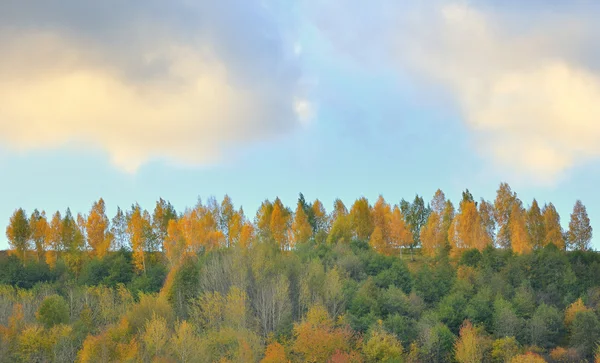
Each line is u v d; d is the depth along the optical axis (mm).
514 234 120625
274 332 78938
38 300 88000
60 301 80625
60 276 112125
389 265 105500
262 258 94438
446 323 83500
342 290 89875
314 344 71438
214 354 69000
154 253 121938
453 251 119875
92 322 82000
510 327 81000
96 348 66000
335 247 113812
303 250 113188
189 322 78625
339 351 69562
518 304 88375
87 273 104750
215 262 93250
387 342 72000
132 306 83500
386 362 67562
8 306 83500
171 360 64938
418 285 97375
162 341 68375
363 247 119000
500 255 111875
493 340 79062
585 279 101375
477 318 84312
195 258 106188
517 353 72625
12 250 122562
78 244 117500
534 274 102875
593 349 77062
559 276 100750
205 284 88688
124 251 117625
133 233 117938
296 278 93688
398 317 79812
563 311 90000
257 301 86188
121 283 98688
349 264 103750
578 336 78812
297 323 77500
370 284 91188
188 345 66875
